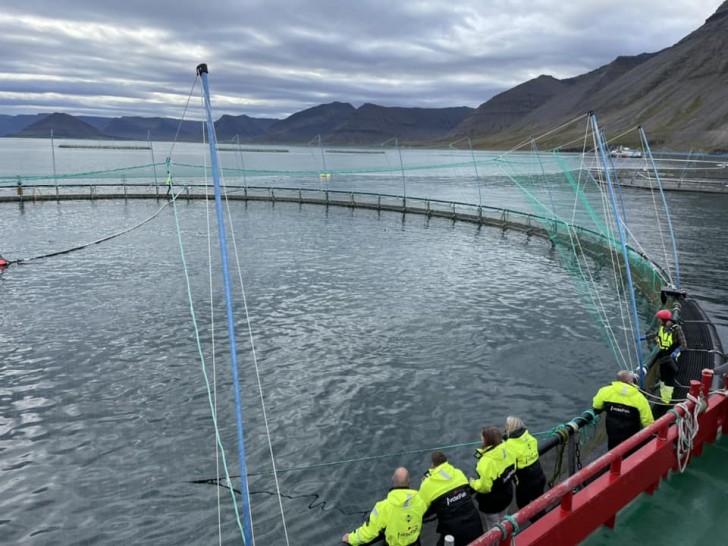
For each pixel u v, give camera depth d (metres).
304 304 26.38
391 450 14.00
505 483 7.84
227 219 54.81
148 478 12.61
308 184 106.69
